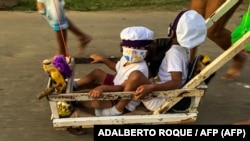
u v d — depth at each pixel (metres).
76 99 3.33
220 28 4.42
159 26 7.02
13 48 5.77
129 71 3.51
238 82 4.78
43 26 6.81
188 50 3.60
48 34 6.40
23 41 6.07
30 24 6.91
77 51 5.66
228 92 4.54
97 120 3.40
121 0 8.55
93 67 5.14
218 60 3.35
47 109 4.13
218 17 4.15
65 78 3.56
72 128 3.62
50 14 4.87
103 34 6.48
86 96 3.33
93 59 3.97
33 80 4.77
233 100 4.36
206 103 4.29
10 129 3.79
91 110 3.59
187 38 3.36
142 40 3.40
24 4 7.99
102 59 3.91
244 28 4.01
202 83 3.45
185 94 3.38
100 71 3.84
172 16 7.70
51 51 5.68
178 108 3.50
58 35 4.97
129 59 3.47
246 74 4.99
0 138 3.65
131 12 7.89
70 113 3.49
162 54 3.67
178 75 3.42
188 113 3.49
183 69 3.50
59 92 3.35
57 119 3.40
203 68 3.50
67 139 3.63
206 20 4.21
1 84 4.66
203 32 3.41
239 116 4.05
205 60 3.56
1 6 7.74
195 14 3.44
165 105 3.43
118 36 6.40
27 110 4.11
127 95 3.33
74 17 7.44
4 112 4.07
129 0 8.55
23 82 4.72
